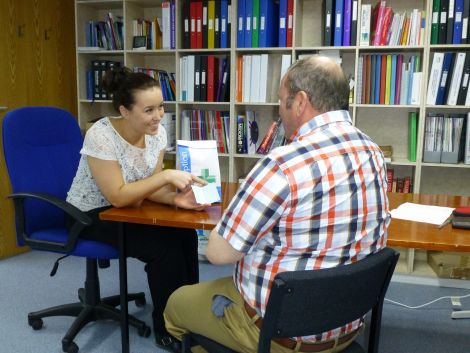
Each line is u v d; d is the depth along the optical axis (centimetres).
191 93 329
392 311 252
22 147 200
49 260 321
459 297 262
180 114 337
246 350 122
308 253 106
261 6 304
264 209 103
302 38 329
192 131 334
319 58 113
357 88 298
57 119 218
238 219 107
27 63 334
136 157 192
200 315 132
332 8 294
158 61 365
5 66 316
